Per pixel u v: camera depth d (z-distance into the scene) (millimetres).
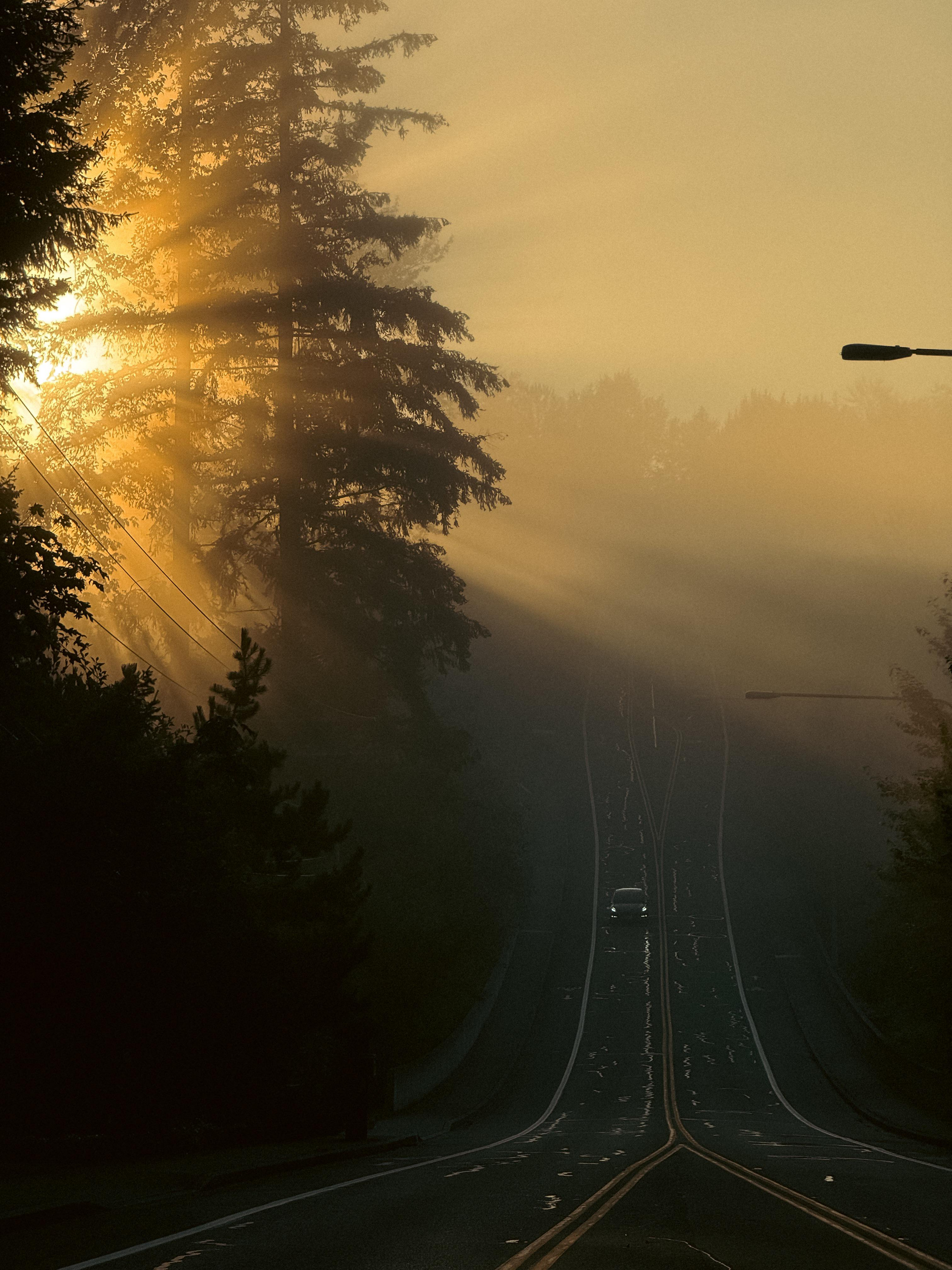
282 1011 92625
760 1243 45219
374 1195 58781
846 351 67562
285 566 166750
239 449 164625
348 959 102500
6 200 71188
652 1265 39281
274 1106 101625
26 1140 72250
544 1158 87312
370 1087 109375
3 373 85438
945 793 118250
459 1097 165000
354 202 174125
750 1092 167625
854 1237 47344
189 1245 41906
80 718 79750
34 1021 76562
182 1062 85250
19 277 77562
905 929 151000
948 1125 138000
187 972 82875
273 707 167875
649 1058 184125
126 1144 77938
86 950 75062
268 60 166625
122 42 156500
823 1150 104875
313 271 166750
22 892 72688
